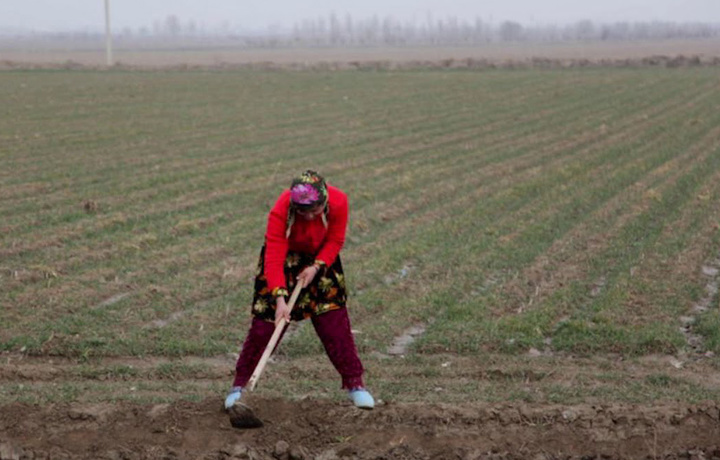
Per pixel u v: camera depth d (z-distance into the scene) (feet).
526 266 39.37
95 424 21.68
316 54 458.91
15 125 89.56
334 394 24.88
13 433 21.26
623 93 128.77
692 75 160.45
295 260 20.93
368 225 47.34
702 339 30.45
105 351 28.50
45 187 56.54
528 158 71.97
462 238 44.73
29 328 30.27
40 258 39.63
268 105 113.29
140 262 39.47
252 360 21.30
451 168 66.54
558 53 415.85
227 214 49.62
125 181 59.36
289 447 20.34
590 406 22.70
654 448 20.67
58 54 455.63
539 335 30.35
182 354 28.71
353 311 32.73
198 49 597.52
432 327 31.14
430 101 119.24
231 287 35.86
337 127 91.76
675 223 47.70
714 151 74.18
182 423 21.65
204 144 78.69
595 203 53.83
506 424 21.86
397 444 20.85
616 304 33.37
